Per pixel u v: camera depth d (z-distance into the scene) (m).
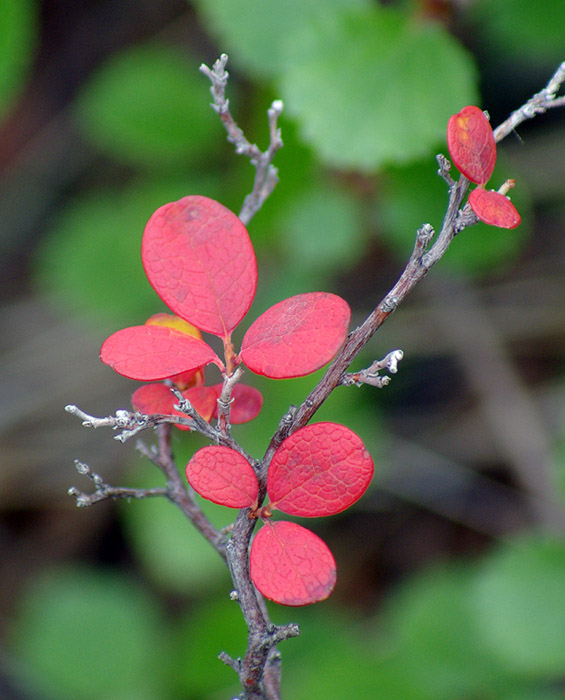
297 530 0.36
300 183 0.64
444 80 0.52
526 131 0.82
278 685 0.39
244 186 0.64
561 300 0.84
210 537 0.40
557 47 0.64
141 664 0.70
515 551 0.59
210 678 0.65
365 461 0.36
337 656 0.61
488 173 0.37
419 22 0.54
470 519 0.81
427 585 0.65
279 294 0.74
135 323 0.83
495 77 0.80
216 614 0.65
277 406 0.68
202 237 0.37
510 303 0.84
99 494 0.39
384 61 0.52
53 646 0.71
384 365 0.37
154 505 0.69
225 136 0.72
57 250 0.75
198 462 0.36
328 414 0.70
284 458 0.36
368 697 0.58
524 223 0.60
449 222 0.37
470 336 0.83
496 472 0.83
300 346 0.36
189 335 0.37
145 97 0.71
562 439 0.60
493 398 0.81
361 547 0.84
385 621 0.74
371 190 0.69
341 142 0.51
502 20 0.64
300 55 0.52
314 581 0.36
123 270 0.74
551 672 0.55
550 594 0.57
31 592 0.82
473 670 0.60
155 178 0.78
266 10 0.59
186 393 0.38
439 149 0.57
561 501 0.59
